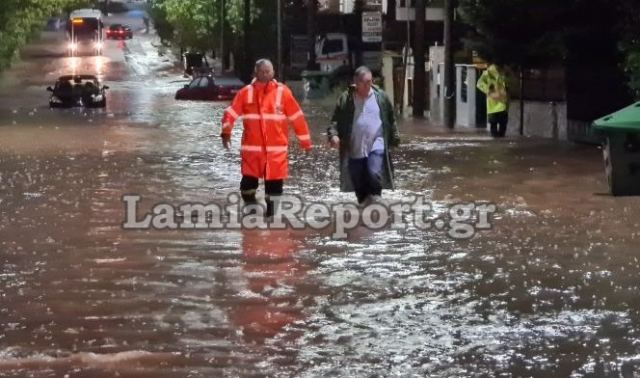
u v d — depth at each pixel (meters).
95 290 20.91
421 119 74.50
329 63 115.56
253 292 20.69
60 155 47.50
